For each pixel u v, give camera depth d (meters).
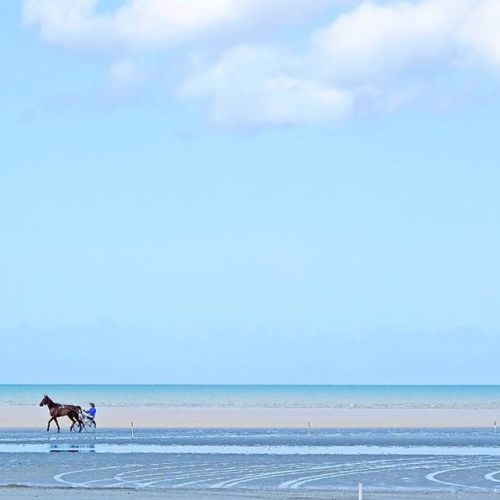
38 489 39.25
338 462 51.34
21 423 91.56
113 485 41.66
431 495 38.75
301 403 185.00
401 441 65.88
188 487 40.97
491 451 58.59
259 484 42.31
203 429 79.25
